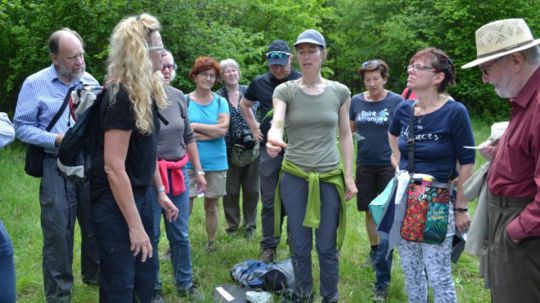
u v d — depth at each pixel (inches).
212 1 482.0
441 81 114.1
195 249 189.3
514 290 90.0
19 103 135.6
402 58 694.5
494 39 90.9
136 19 97.8
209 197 186.2
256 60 513.3
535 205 83.1
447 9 628.7
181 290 150.7
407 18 667.4
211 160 183.9
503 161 91.0
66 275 140.2
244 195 209.9
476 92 613.6
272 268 149.9
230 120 203.5
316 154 129.3
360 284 161.9
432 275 115.4
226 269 174.4
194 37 448.5
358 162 175.6
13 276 102.3
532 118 84.8
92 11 398.6
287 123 131.4
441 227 112.3
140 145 96.7
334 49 804.6
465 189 105.5
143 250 95.9
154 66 101.0
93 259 158.7
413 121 117.6
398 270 170.9
